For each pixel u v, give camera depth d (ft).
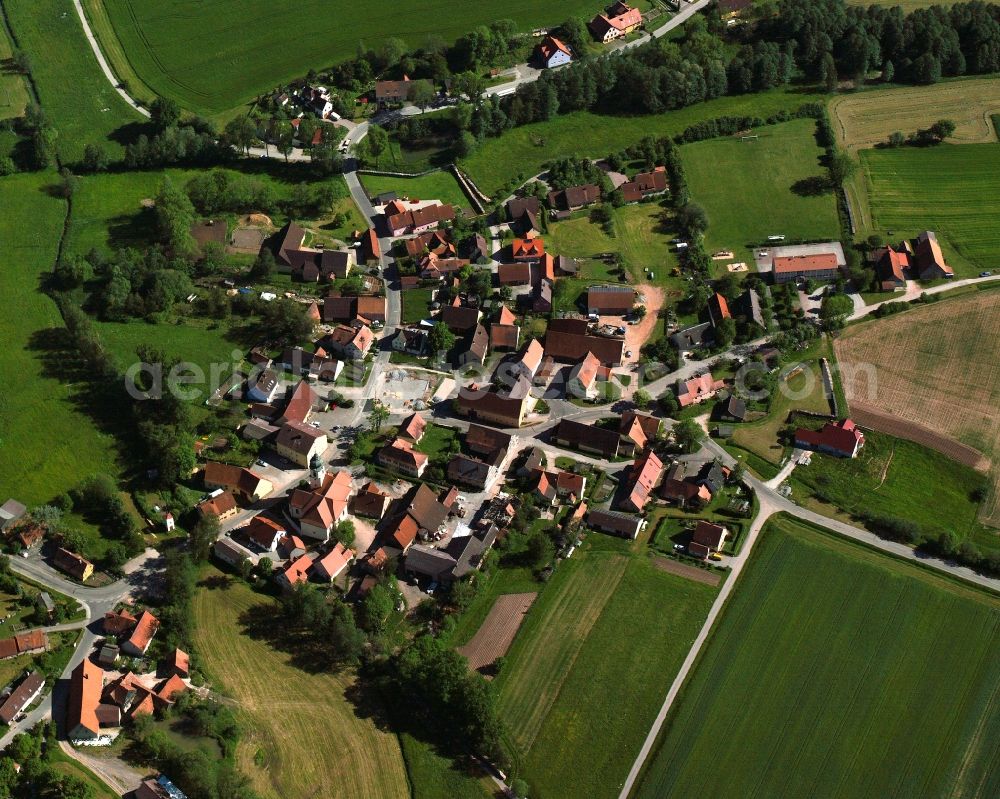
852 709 611.47
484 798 570.87
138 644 623.36
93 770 569.23
